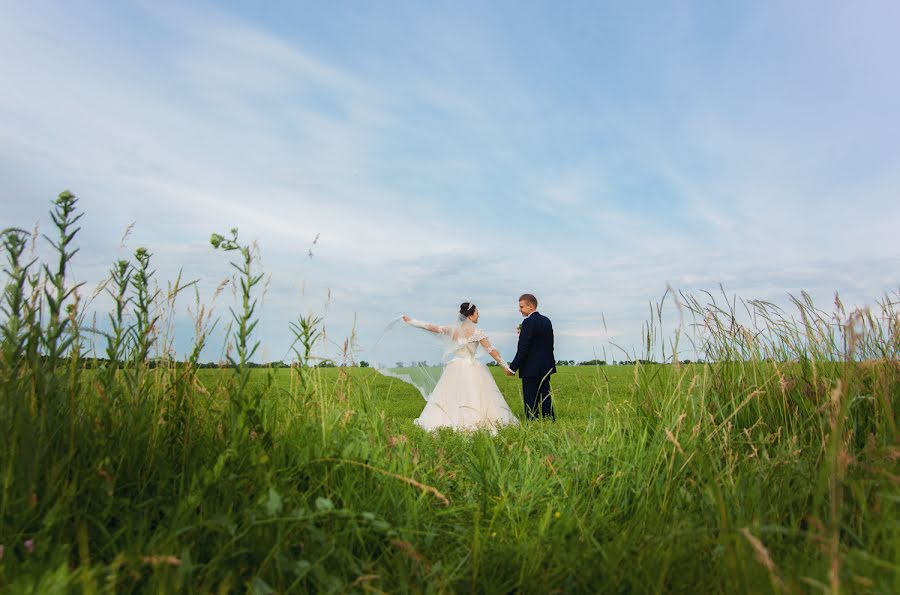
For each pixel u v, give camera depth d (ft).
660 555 6.98
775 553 7.07
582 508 9.77
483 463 12.26
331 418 10.48
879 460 8.43
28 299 7.29
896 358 12.41
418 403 31.99
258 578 6.05
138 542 6.37
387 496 8.93
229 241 7.67
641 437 11.62
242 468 8.05
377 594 6.42
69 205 7.00
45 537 6.32
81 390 8.27
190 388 9.05
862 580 5.51
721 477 9.45
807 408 12.31
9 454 6.79
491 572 7.27
